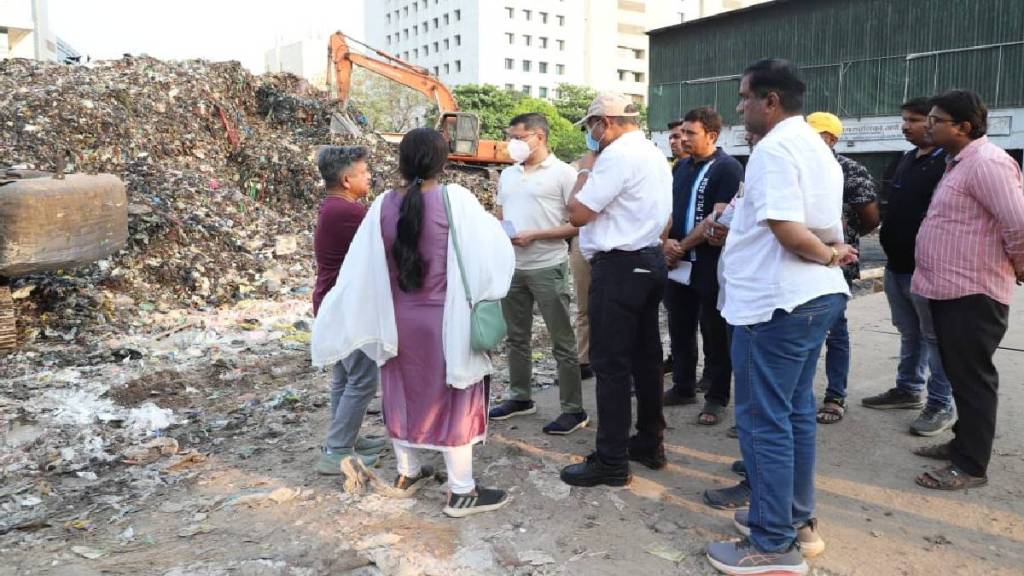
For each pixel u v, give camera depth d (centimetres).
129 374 550
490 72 7894
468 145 1666
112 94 1084
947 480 336
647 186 321
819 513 318
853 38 2555
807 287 254
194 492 348
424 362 307
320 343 315
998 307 322
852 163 418
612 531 304
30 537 303
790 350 259
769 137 258
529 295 432
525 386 447
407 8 9062
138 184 924
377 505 327
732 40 2917
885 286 434
